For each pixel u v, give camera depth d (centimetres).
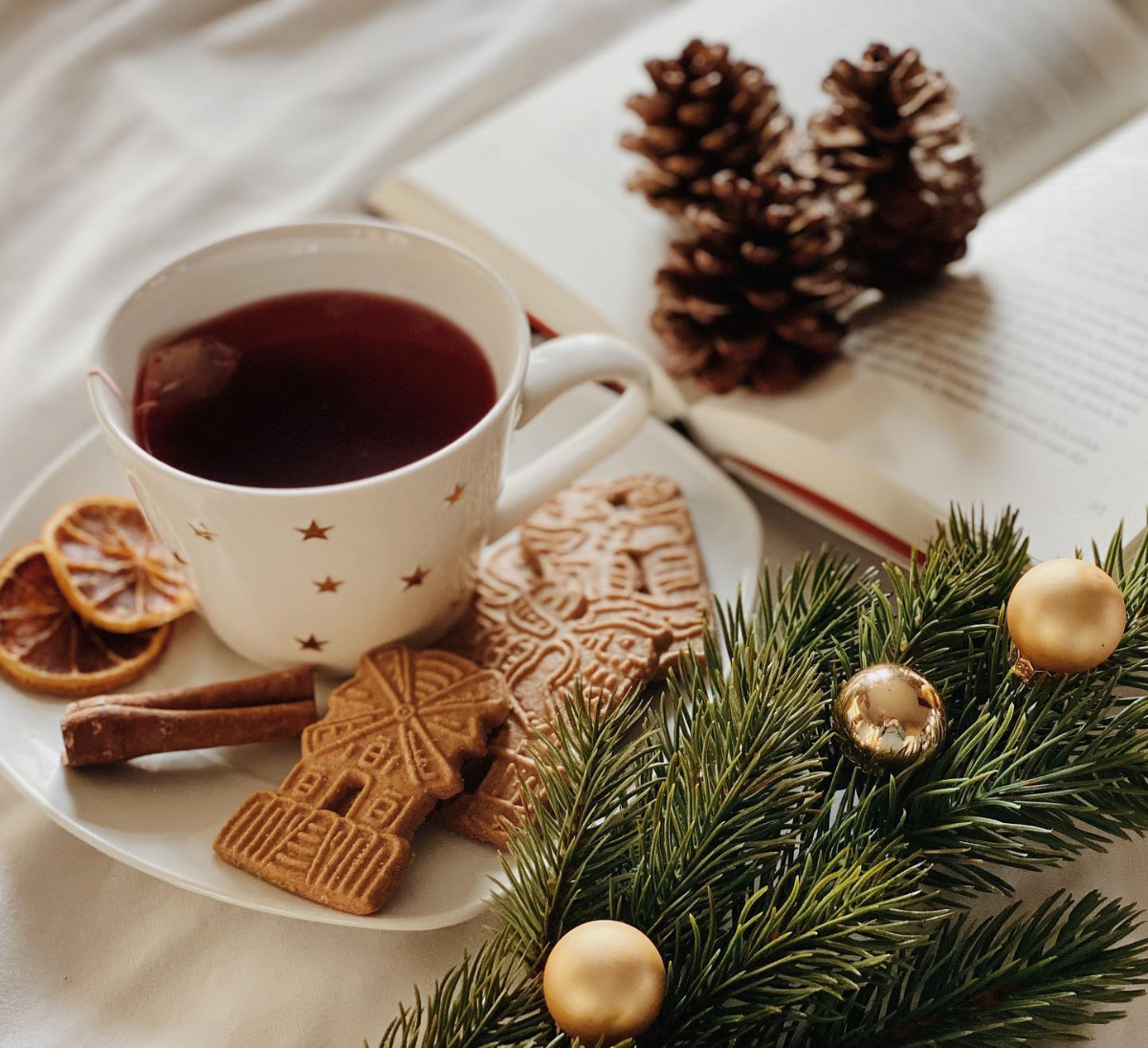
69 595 40
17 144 57
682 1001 30
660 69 48
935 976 32
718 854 31
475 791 37
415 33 63
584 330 49
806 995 30
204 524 36
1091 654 32
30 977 36
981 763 33
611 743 33
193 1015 35
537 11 62
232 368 40
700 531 43
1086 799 33
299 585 37
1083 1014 32
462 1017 31
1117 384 44
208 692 39
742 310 46
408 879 35
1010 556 36
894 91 46
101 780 37
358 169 56
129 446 35
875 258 48
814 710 33
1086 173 51
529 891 32
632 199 52
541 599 41
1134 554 40
